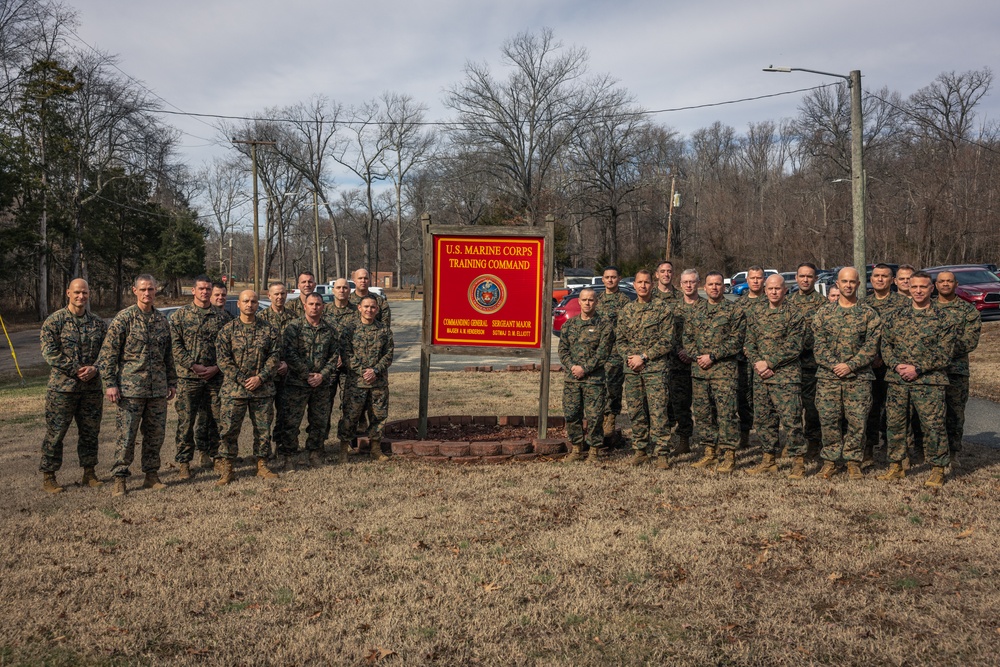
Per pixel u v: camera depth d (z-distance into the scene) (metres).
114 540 5.46
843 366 6.61
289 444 7.63
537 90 50.12
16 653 3.83
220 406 7.16
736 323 7.11
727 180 70.12
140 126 41.41
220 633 4.01
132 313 6.78
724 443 7.18
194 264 59.19
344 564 4.92
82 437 7.02
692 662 3.64
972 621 3.97
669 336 7.22
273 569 4.84
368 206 69.44
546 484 6.78
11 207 36.91
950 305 7.00
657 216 70.88
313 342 7.56
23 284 46.69
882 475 6.89
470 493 6.54
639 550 5.05
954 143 49.12
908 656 3.64
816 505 5.96
